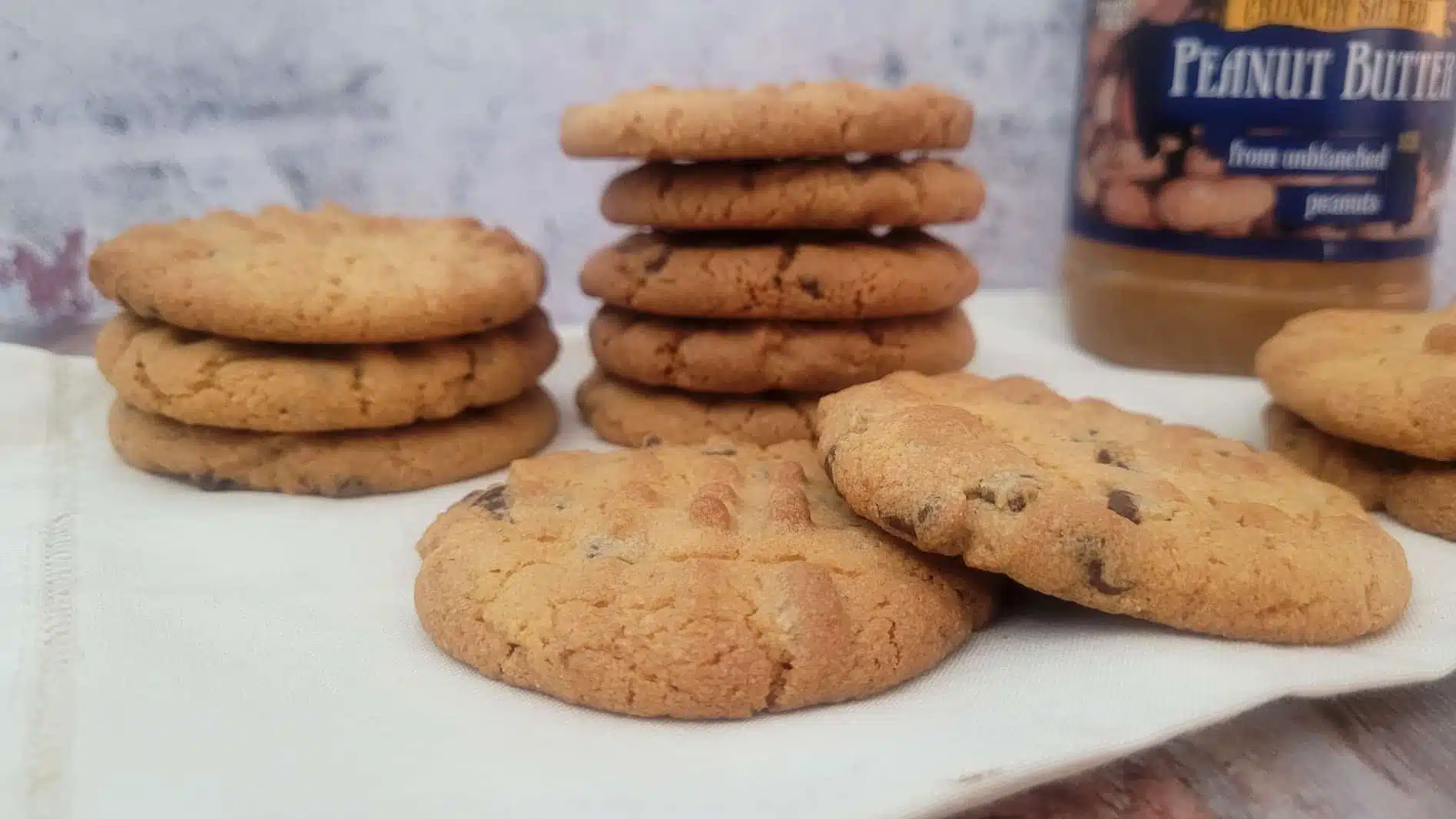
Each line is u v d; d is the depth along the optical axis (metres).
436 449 0.25
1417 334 0.25
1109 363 0.33
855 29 0.37
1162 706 0.18
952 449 0.20
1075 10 0.38
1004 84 0.38
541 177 0.38
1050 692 0.18
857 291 0.26
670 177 0.27
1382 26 0.29
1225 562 0.19
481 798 0.17
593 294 0.28
